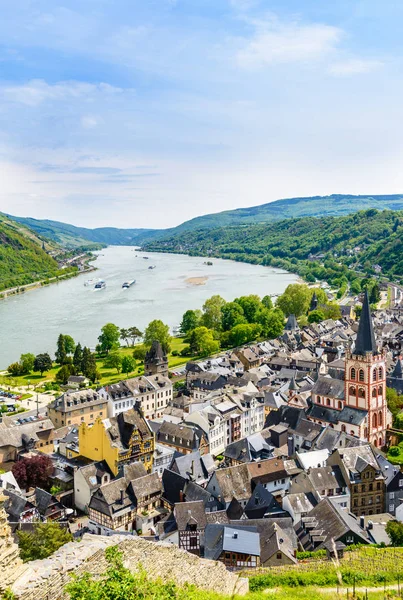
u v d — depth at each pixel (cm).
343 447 11781
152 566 4891
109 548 4256
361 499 10931
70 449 13325
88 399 16775
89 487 11206
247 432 16412
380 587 6278
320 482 10744
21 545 8131
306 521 9231
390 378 18450
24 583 3706
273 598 5675
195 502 9719
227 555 7906
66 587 3669
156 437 14475
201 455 12862
